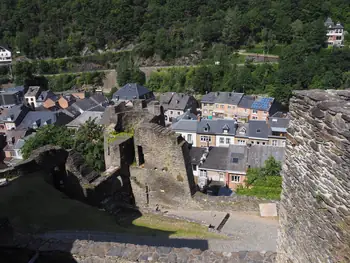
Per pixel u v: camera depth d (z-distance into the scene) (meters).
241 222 14.66
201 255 8.80
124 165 17.25
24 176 16.80
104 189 16.69
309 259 6.14
